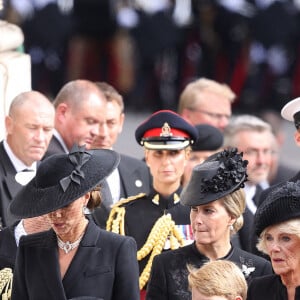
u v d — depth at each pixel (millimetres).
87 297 27750
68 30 77875
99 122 39906
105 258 30406
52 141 39844
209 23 82438
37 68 77750
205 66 82812
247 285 29422
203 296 27969
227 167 31703
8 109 40719
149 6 81750
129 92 82438
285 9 82188
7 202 36625
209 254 31984
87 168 29859
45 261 30266
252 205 41500
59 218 29734
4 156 37156
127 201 35531
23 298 30625
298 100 35375
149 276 33000
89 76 81062
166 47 82000
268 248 28328
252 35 82625
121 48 81562
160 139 35500
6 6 70625
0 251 32906
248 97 82375
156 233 34875
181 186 39000
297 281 28172
